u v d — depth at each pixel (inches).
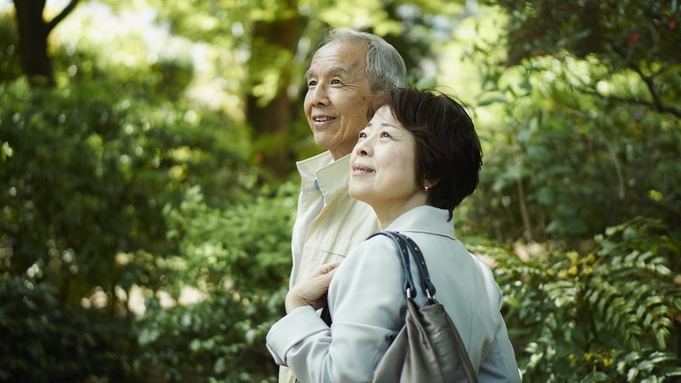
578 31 94.8
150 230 188.7
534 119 103.6
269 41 309.7
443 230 44.0
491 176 131.3
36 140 171.0
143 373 152.8
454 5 331.3
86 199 173.6
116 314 186.4
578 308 83.8
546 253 88.2
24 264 177.0
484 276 48.1
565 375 76.3
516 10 103.1
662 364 73.4
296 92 355.6
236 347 106.0
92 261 177.0
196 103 288.7
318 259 59.1
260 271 114.8
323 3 282.2
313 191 65.0
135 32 265.0
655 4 88.9
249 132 288.2
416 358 36.9
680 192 118.0
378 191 43.8
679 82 114.0
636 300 75.8
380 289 39.8
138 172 184.4
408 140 43.7
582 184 127.1
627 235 86.6
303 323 43.3
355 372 38.1
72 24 255.1
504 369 46.0
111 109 188.4
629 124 122.6
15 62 235.8
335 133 61.8
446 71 343.6
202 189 194.7
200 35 299.0
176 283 171.3
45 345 146.9
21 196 174.2
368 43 62.2
